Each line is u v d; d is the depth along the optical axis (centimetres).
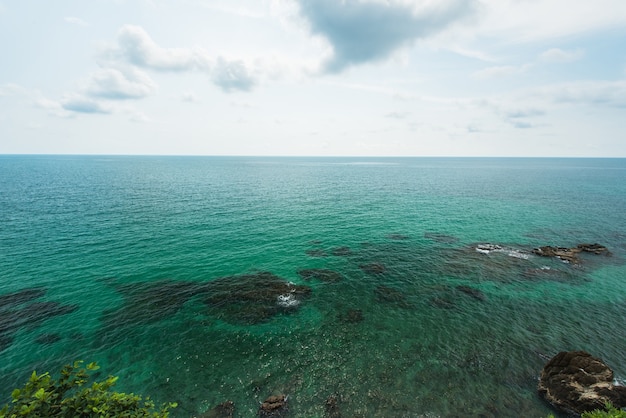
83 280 3200
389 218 6012
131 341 2303
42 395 777
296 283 3241
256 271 3512
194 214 5997
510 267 3681
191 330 2445
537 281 3319
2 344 2225
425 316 2662
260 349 2245
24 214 5556
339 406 1783
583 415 1561
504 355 2188
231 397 1836
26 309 2662
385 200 7988
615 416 1418
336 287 3166
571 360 1892
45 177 12094
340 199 8075
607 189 10319
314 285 3203
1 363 2045
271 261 3800
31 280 3162
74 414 837
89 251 3944
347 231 5103
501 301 2908
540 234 5047
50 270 3394
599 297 2984
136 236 4556
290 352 2217
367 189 10162
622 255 4088
